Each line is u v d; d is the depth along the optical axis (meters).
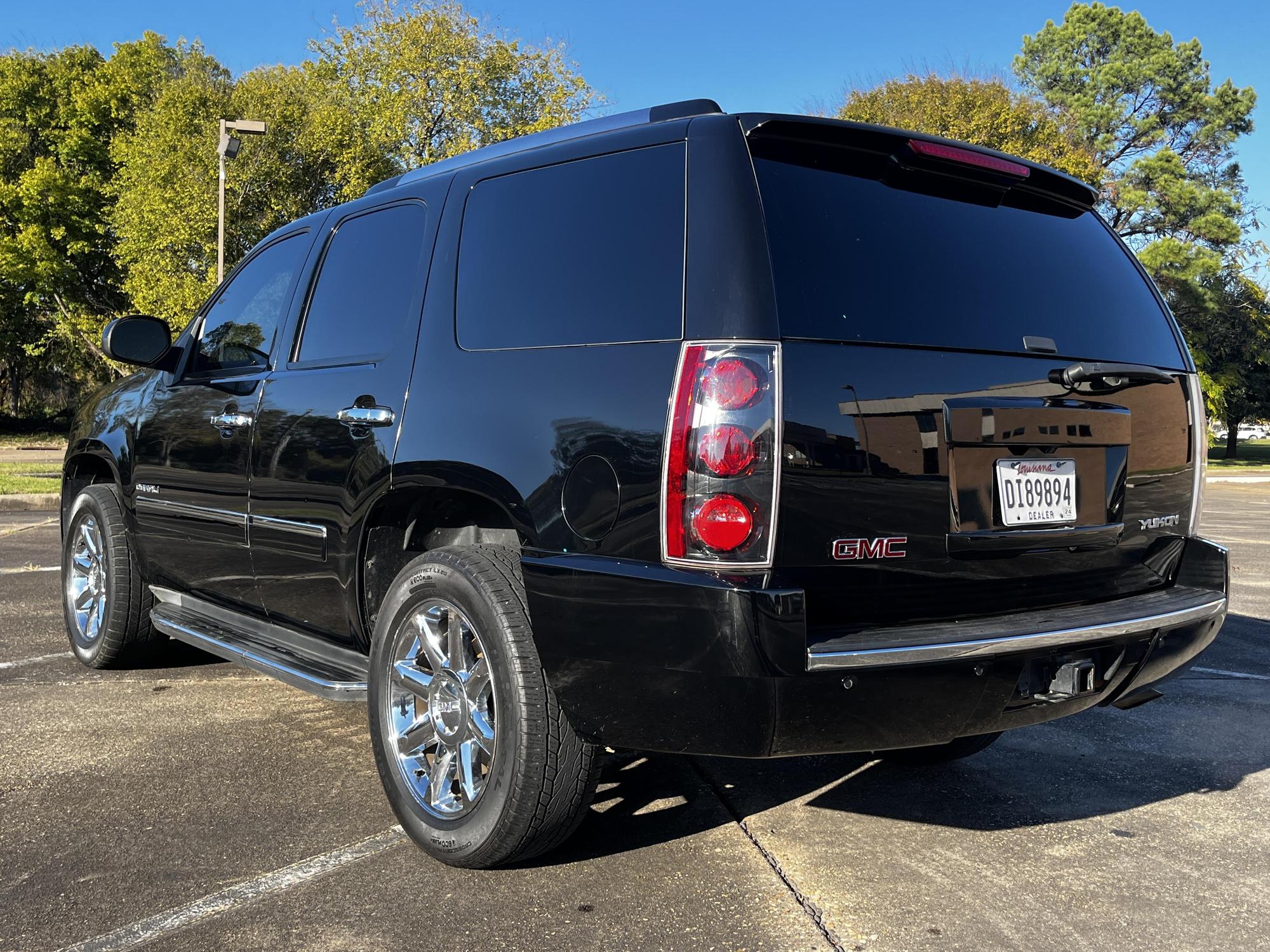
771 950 2.23
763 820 3.01
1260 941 2.30
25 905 2.40
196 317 4.23
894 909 2.44
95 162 33.69
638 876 2.60
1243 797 3.25
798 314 2.22
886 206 2.51
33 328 37.81
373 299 3.20
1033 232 2.82
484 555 2.62
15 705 4.06
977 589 2.43
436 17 28.44
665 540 2.17
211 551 3.77
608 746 2.38
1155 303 3.10
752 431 2.12
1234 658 5.24
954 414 2.38
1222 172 41.59
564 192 2.67
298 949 2.21
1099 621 2.47
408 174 3.41
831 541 2.18
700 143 2.40
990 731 2.42
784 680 2.07
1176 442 2.94
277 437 3.34
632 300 2.38
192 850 2.71
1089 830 2.97
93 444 4.57
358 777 3.28
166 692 4.26
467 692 2.61
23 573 7.29
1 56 35.00
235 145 16.81
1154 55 41.34
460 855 2.56
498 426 2.54
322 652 3.28
